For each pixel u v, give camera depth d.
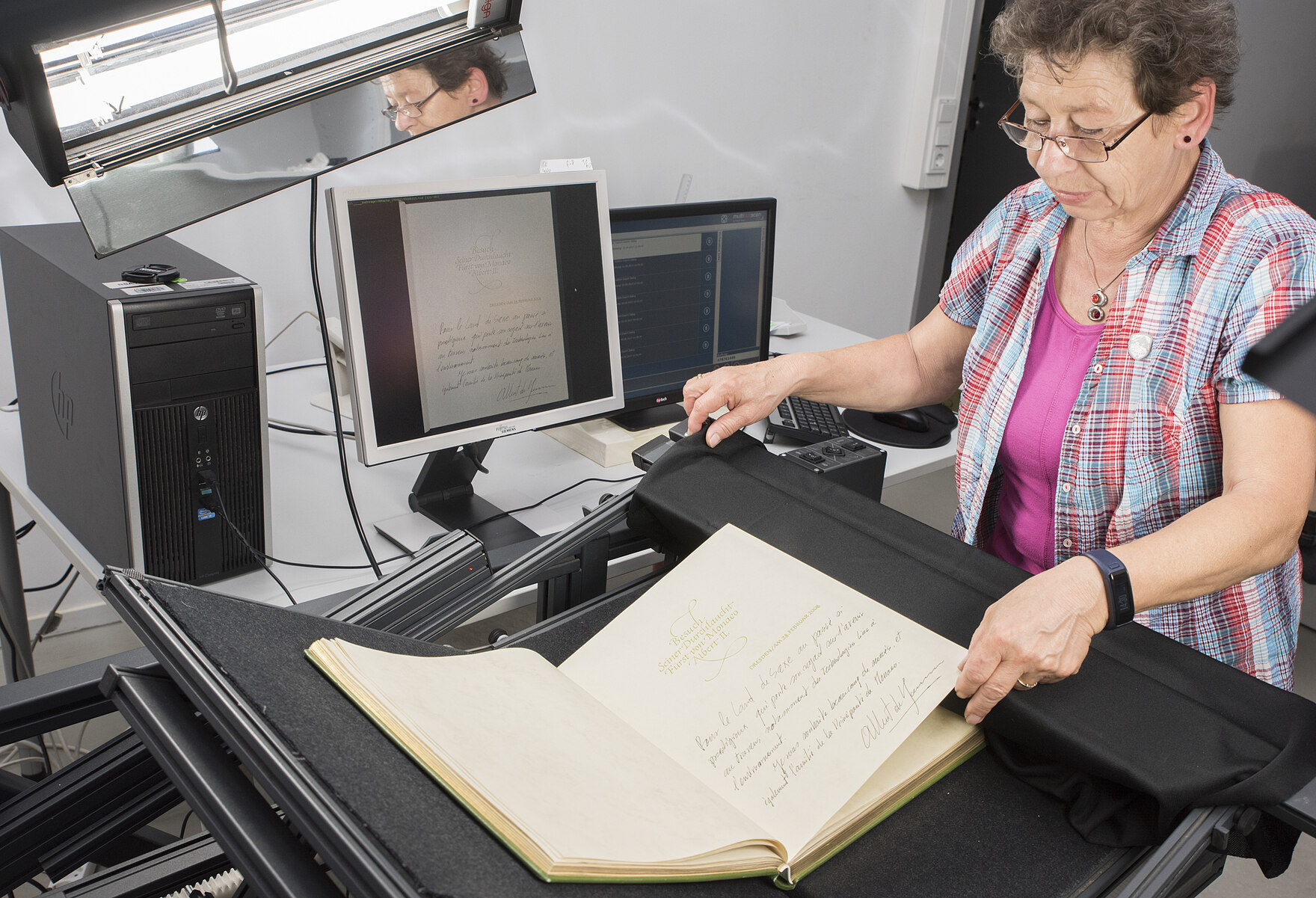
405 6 0.84
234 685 0.47
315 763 0.43
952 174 2.85
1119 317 0.82
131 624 0.51
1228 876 1.56
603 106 2.15
